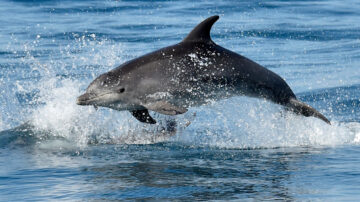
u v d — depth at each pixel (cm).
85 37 5603
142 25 6147
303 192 1845
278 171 2155
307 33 5931
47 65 4556
